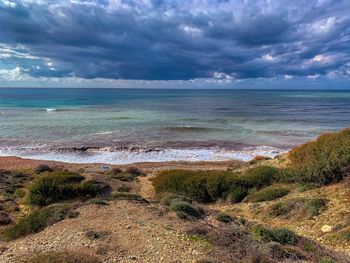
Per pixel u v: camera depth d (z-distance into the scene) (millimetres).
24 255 6883
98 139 36500
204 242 7246
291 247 7336
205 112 71875
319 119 58750
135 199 11789
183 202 10383
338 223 9359
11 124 47344
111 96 159125
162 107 86000
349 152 14625
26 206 13719
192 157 28875
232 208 13664
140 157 28938
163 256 6531
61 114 62531
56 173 17438
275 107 89500
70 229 8453
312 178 14352
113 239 7551
